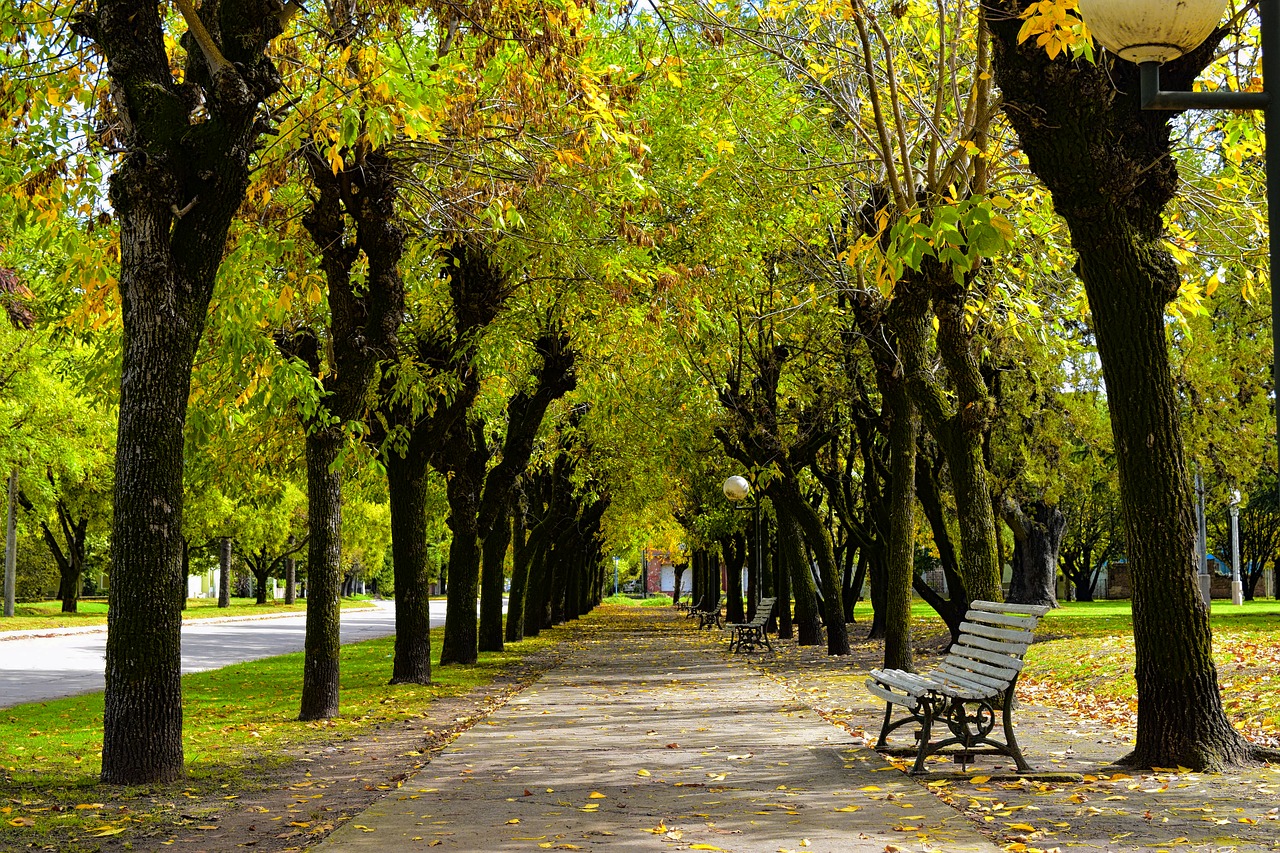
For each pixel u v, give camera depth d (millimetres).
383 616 63375
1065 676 16391
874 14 13516
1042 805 7324
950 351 12984
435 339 18125
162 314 8695
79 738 11812
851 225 17375
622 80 13844
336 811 7566
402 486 18328
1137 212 8758
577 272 15703
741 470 30109
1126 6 5141
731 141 16234
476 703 15016
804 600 28078
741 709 13664
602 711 13633
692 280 15609
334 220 13195
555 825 6902
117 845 6590
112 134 10711
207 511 56688
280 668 22750
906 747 9922
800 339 23062
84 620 47094
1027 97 8656
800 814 7129
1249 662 14422
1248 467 24266
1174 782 7992
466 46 12938
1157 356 8758
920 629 32812
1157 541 8695
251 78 8938
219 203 8945
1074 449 29422
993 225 6777
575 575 53438
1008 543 33531
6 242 19516
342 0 10484
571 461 33688
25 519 52625
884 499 25641
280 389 11750
